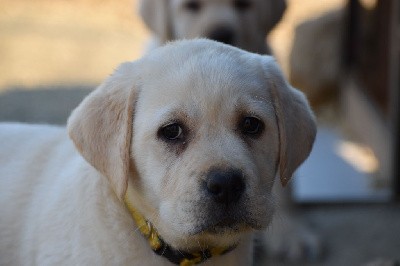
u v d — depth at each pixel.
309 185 6.77
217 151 3.29
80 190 3.69
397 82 6.34
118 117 3.50
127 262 3.57
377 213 6.14
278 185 5.49
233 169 3.23
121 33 11.66
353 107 8.40
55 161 3.97
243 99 3.45
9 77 9.53
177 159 3.37
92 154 3.50
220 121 3.39
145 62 3.59
